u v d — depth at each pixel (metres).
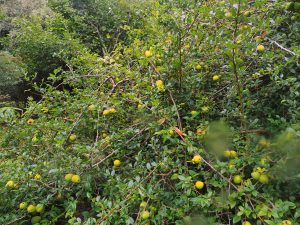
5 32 7.35
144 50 2.44
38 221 1.68
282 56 1.87
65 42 4.68
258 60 2.03
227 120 1.89
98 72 2.65
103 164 1.87
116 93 2.30
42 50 5.62
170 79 2.07
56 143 1.86
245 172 1.59
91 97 2.28
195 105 2.03
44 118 2.04
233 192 1.41
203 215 1.48
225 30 1.99
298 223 1.33
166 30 2.18
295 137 1.31
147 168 1.65
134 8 5.38
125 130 1.88
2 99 5.16
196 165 1.73
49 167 1.71
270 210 1.32
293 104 1.69
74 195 1.90
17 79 5.50
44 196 1.78
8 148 2.02
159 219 1.45
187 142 1.61
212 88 2.19
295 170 1.35
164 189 1.65
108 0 6.38
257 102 2.00
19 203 1.76
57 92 2.39
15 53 6.07
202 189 1.66
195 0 2.12
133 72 2.33
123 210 1.44
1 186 1.71
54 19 6.12
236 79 1.59
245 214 1.37
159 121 1.80
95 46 5.84
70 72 2.91
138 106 2.02
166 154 1.71
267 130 1.66
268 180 1.45
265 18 2.06
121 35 5.80
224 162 1.52
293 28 2.06
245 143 1.62
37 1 7.34
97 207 1.59
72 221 1.47
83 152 1.79
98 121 2.05
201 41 2.18
